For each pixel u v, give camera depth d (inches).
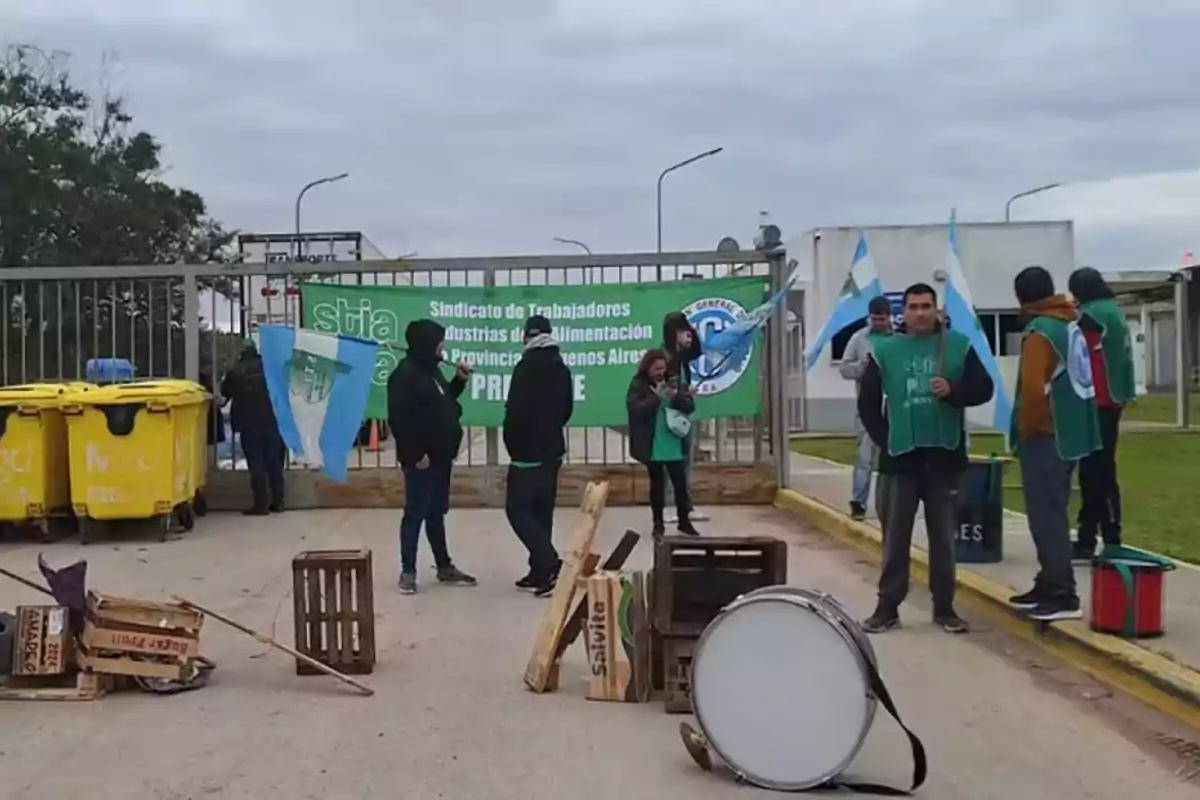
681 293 552.4
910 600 348.2
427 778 205.9
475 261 550.9
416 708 248.1
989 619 320.8
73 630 259.3
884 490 311.6
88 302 546.0
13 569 408.5
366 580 272.8
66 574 261.1
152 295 550.0
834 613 200.4
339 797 197.3
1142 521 462.0
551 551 366.9
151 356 549.3
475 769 210.4
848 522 457.1
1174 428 1047.0
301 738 228.5
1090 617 284.7
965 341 302.2
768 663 199.2
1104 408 356.5
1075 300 360.5
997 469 371.9
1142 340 1870.1
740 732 201.0
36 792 200.7
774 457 561.3
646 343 552.1
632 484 551.8
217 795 198.7
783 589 206.8
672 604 242.5
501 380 552.4
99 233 1630.2
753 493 559.2
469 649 297.4
